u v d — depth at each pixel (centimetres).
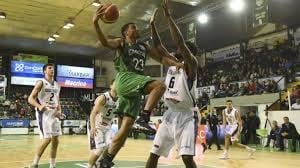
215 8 1645
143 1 1578
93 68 2633
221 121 1444
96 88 2672
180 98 387
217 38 2027
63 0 1603
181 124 387
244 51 1973
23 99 2400
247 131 1427
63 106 2495
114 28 2008
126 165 739
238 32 1997
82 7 1688
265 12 1742
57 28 2061
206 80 2064
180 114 392
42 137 588
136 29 372
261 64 1812
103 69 2733
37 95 589
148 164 402
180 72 393
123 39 371
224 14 2016
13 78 2353
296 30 1727
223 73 2017
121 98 368
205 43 2014
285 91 1455
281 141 1218
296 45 1711
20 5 1684
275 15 1695
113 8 346
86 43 2383
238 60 1992
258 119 1434
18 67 2370
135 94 362
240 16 1983
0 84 2275
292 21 1691
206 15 1741
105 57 2688
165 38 1952
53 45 2402
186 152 377
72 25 1916
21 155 932
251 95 1591
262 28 1891
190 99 389
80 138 1884
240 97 1639
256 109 1555
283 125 1227
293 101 1344
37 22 1948
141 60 374
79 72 2573
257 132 1351
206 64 2198
